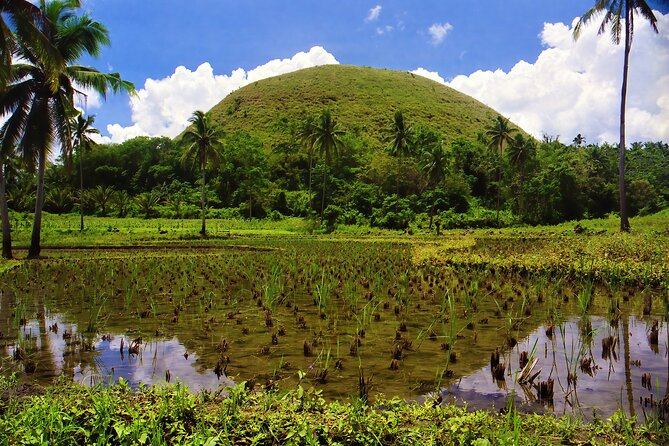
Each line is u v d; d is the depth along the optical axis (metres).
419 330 9.55
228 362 7.54
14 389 5.83
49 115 24.09
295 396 5.70
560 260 16.23
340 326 9.93
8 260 22.50
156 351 8.22
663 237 23.92
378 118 111.44
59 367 7.41
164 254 26.66
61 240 37.91
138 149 99.25
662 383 6.51
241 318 10.67
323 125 56.75
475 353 8.00
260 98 124.50
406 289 14.05
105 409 4.81
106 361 7.70
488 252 21.44
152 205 72.25
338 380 6.75
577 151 89.62
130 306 12.16
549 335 8.95
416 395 6.18
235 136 94.06
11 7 17.36
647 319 10.16
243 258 23.22
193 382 6.69
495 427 4.73
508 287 14.29
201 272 18.66
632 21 31.23
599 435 4.73
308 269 18.42
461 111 124.31
